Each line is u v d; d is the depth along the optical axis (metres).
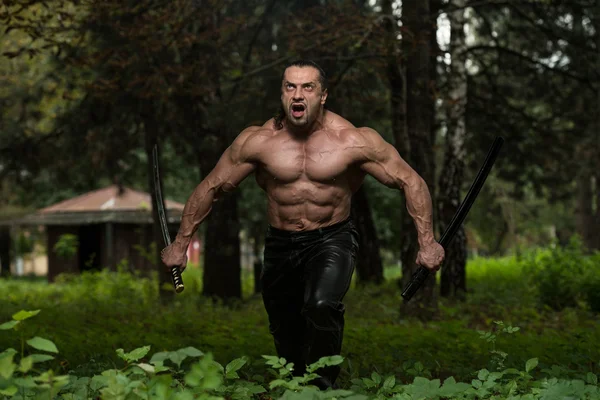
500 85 21.89
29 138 19.30
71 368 6.92
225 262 16.62
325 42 13.02
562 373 5.84
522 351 7.88
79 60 13.23
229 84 15.21
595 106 20.50
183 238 5.51
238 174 5.43
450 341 8.77
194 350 4.05
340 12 13.50
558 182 23.34
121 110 17.39
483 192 34.69
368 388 5.06
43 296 19.72
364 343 8.48
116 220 29.95
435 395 4.59
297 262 5.37
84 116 18.09
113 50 13.46
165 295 17.06
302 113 5.23
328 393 3.79
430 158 12.70
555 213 39.50
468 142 20.05
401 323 11.89
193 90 14.26
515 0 17.41
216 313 13.97
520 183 23.64
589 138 21.14
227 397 4.87
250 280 23.45
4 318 12.30
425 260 5.25
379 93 18.77
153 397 3.50
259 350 8.00
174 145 18.47
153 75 13.95
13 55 11.48
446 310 13.52
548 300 14.62
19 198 36.75
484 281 19.89
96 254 33.19
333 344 5.05
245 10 16.64
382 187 32.28
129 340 8.61
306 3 16.86
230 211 16.72
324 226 5.36
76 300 17.66
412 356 7.44
